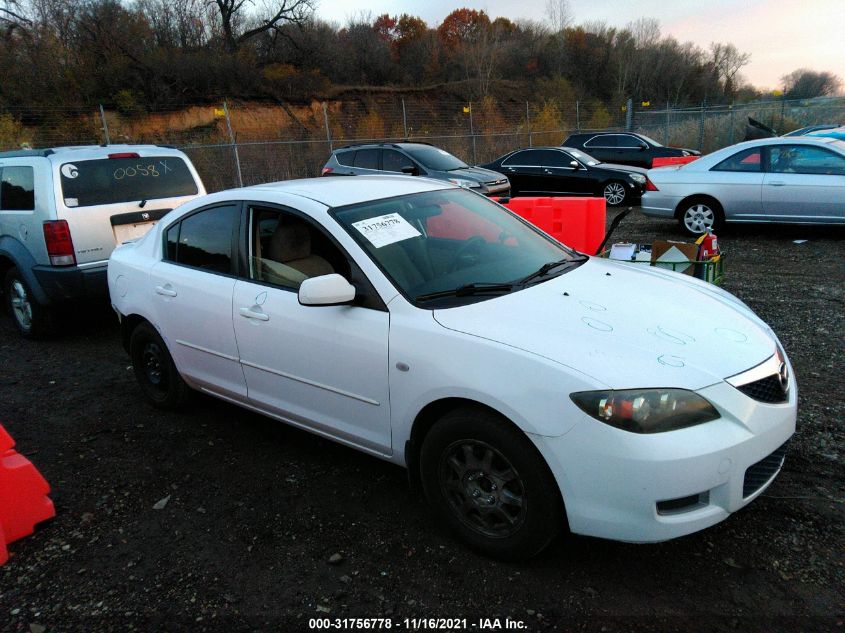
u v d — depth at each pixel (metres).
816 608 2.53
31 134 22.77
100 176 6.39
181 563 3.03
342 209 3.52
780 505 3.20
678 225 12.05
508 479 2.75
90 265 6.24
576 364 2.58
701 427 2.50
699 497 2.55
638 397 2.46
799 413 4.14
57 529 3.36
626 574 2.78
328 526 3.25
